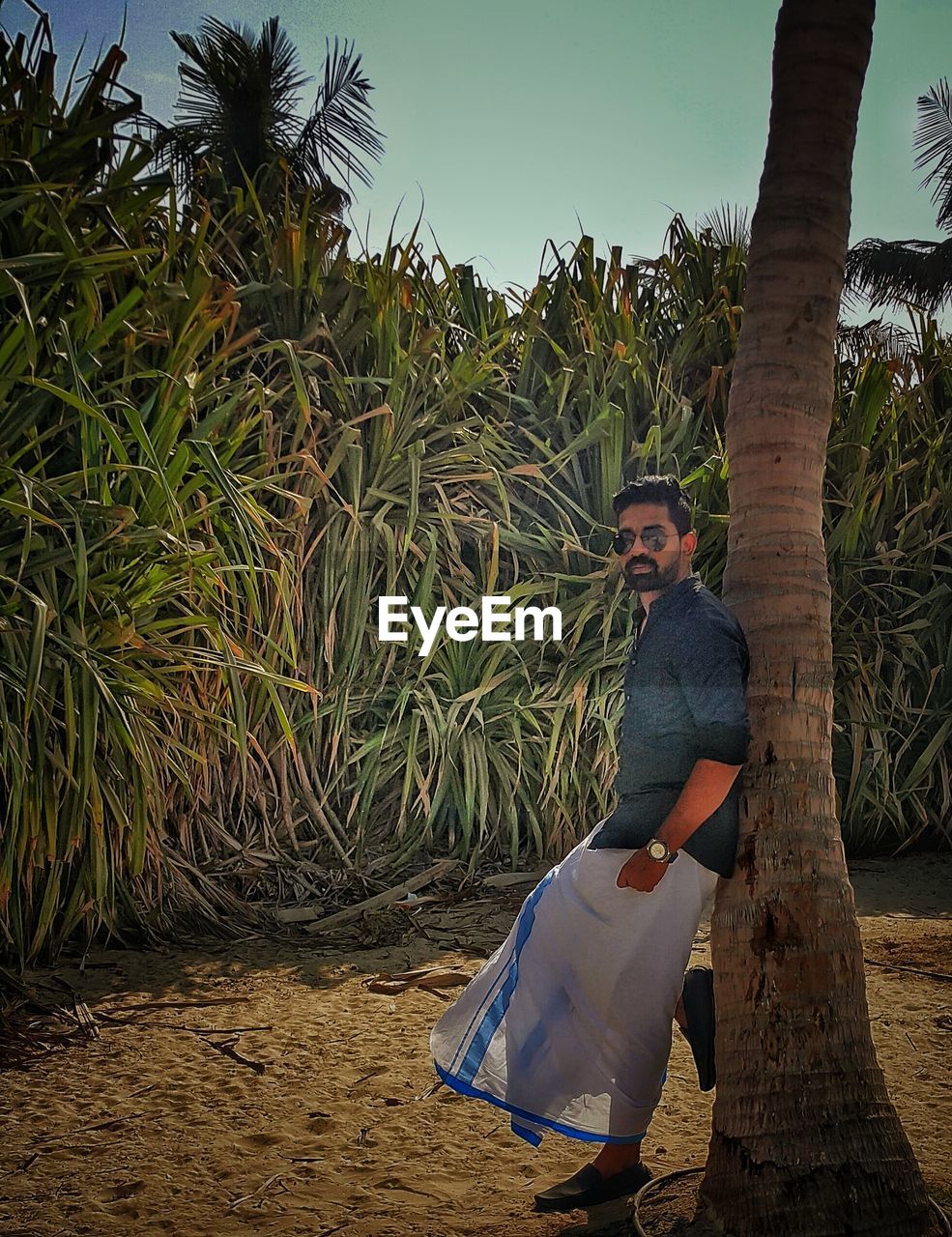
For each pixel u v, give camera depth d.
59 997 3.81
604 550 5.60
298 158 12.84
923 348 6.76
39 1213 2.42
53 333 3.90
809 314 2.33
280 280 5.06
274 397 4.80
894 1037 3.42
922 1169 2.48
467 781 5.27
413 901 4.96
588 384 5.70
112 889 4.14
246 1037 3.50
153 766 4.25
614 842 2.43
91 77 4.04
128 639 3.96
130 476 4.13
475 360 5.72
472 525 5.54
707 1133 2.84
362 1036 3.52
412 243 5.59
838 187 2.35
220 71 12.77
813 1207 2.10
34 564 3.89
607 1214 2.39
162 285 4.36
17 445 4.01
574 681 5.40
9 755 3.67
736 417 2.38
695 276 6.35
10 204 3.68
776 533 2.32
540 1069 2.48
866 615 6.22
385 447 5.20
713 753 2.18
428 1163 2.68
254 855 4.93
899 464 6.21
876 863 5.86
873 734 5.93
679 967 2.41
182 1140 2.79
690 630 2.29
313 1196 2.50
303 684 4.41
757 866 2.24
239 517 4.21
